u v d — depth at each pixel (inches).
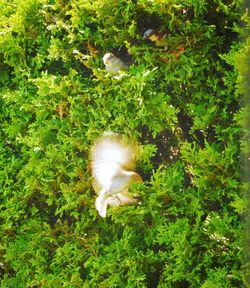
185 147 148.1
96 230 164.7
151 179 151.4
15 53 170.2
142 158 153.9
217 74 153.5
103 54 160.9
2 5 180.1
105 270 158.2
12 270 179.6
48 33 169.8
